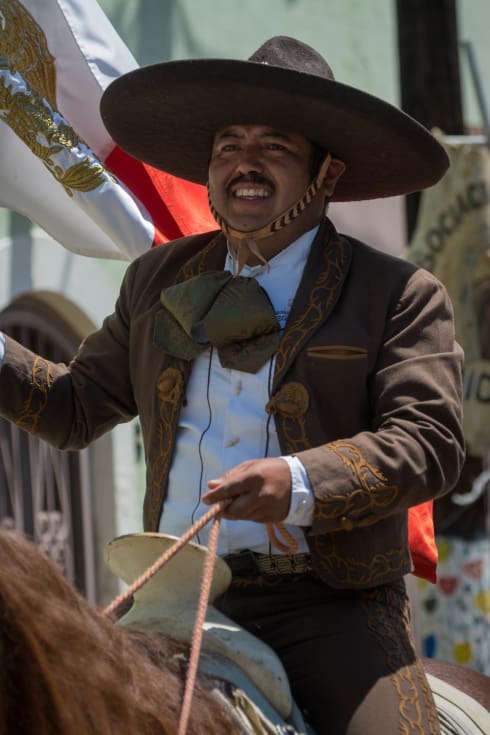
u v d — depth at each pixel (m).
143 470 11.78
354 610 4.36
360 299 4.50
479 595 11.47
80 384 4.84
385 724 4.13
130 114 4.92
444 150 4.80
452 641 11.38
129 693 3.29
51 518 11.30
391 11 14.12
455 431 4.32
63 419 4.80
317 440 4.36
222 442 4.45
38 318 11.37
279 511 3.99
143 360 4.66
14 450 11.05
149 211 6.09
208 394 4.48
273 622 4.36
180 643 3.87
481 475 11.39
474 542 11.47
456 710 4.81
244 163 4.52
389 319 4.46
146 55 11.91
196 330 4.50
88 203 5.89
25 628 3.06
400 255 10.15
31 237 11.01
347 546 4.32
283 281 4.59
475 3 15.71
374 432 4.40
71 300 11.32
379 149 4.75
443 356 4.40
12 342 4.80
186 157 5.13
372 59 13.89
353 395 4.40
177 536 4.48
